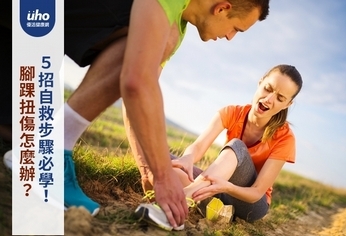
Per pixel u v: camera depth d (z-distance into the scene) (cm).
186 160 224
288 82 229
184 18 186
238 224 231
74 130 173
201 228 207
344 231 343
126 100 155
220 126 246
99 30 176
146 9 158
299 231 302
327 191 491
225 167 215
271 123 233
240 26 188
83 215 164
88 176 218
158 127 159
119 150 328
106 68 169
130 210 196
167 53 173
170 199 174
